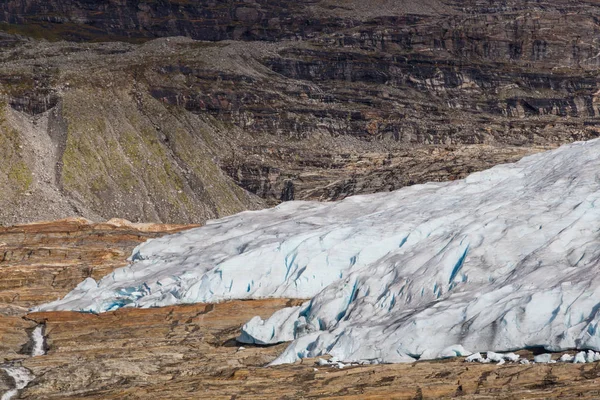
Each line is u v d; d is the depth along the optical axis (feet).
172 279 544.62
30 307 581.53
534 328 349.82
